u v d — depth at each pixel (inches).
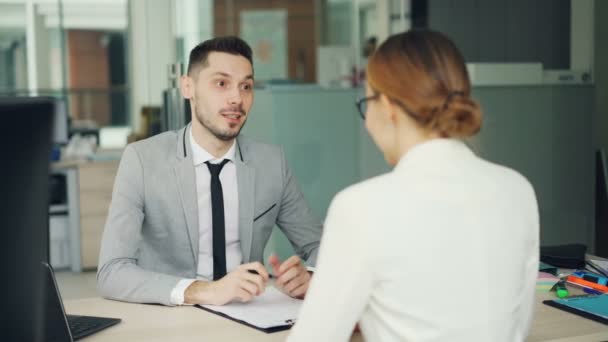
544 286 75.0
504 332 48.0
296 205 94.8
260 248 91.3
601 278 76.2
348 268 46.1
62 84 338.3
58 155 229.5
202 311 68.6
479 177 48.3
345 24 410.0
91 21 341.7
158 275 73.6
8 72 328.5
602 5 167.9
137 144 87.7
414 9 213.5
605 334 60.8
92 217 223.1
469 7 196.9
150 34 203.8
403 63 47.7
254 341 59.4
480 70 161.6
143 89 274.8
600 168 168.7
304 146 163.3
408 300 46.1
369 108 50.6
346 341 48.2
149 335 61.6
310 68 419.5
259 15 412.8
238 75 85.1
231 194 88.4
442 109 46.9
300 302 70.7
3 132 38.1
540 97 165.9
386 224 45.5
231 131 85.6
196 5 399.2
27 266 40.8
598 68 169.8
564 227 168.7
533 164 166.2
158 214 85.7
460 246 46.3
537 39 181.6
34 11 328.8
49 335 58.4
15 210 39.4
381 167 168.7
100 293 76.3
